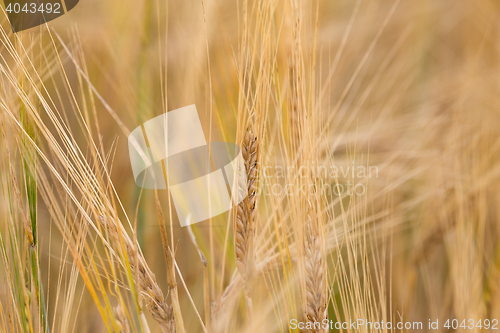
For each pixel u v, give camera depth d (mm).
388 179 1292
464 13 1673
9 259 1143
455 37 1670
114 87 1241
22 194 1142
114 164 1223
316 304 1136
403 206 1289
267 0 1139
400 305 1250
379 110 1368
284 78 1170
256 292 1196
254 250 1143
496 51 1598
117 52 1252
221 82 1219
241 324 1187
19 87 1141
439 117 1368
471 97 1441
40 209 1229
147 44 1253
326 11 1416
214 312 1150
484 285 1261
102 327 1210
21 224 1145
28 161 1145
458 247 1252
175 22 1253
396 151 1309
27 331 1140
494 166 1291
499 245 1259
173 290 1114
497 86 1453
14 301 1140
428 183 1303
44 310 1148
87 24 1255
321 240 1136
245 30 1132
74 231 1140
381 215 1258
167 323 1119
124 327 1113
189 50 1240
